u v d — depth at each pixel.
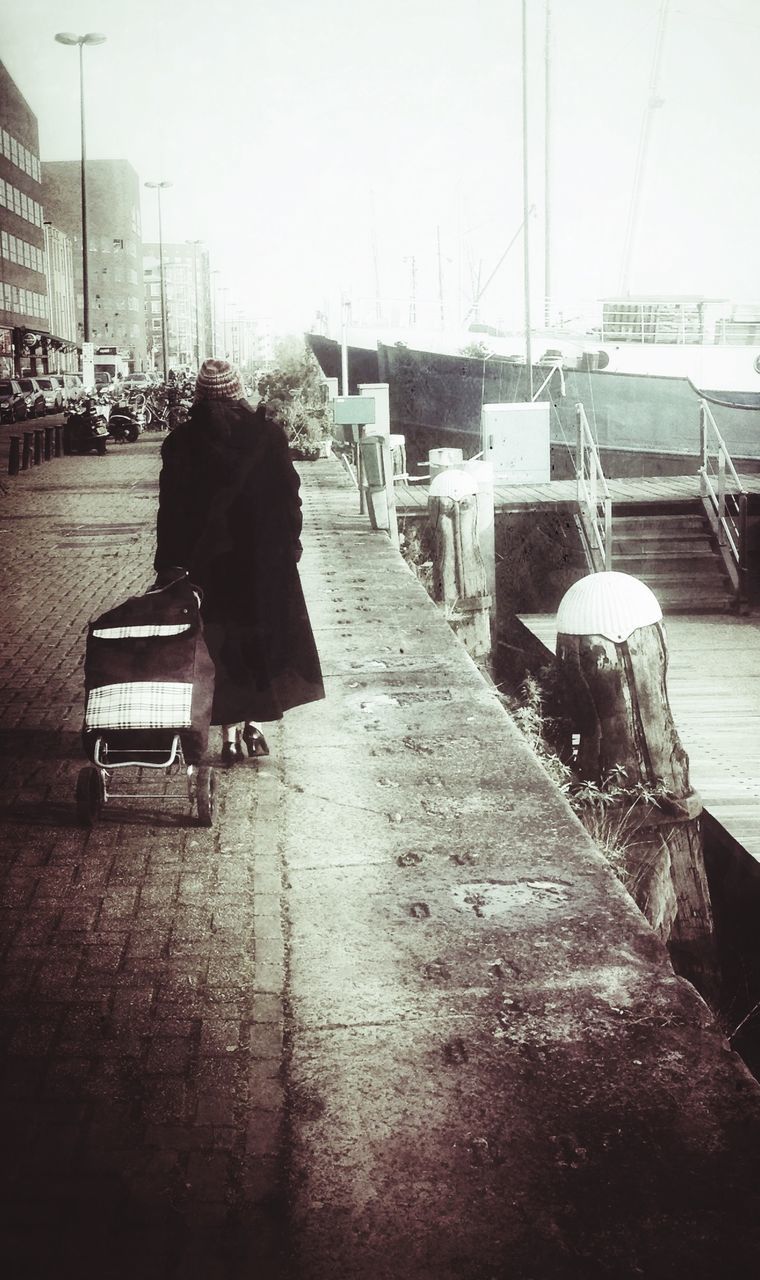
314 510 15.73
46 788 4.98
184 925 3.69
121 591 9.99
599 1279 2.21
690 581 15.05
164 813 4.71
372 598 9.62
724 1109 2.73
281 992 3.28
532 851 4.31
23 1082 2.84
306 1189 2.47
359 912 3.80
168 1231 2.35
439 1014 3.16
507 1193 2.45
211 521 4.79
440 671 7.16
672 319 23.78
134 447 29.30
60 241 70.75
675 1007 3.19
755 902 6.54
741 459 22.69
